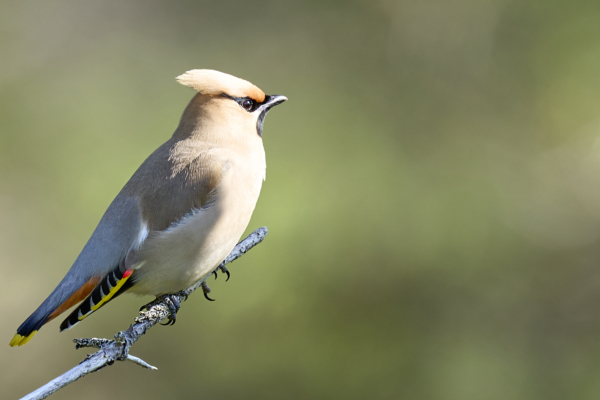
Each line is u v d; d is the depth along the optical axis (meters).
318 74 16.50
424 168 14.58
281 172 13.54
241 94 7.27
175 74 16.97
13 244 14.37
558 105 15.17
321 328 12.49
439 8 16.27
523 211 14.34
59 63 17.06
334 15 17.03
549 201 14.55
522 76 15.59
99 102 15.94
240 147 7.15
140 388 13.01
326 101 15.48
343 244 12.88
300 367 12.36
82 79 16.66
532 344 13.27
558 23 15.44
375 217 13.35
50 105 15.94
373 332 12.72
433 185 14.18
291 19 17.20
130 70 17.02
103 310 13.27
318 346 12.44
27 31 17.52
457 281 13.27
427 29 16.41
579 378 13.06
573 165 14.88
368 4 16.80
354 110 15.34
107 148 14.98
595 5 15.18
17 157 15.09
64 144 15.13
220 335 12.44
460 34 16.12
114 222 6.73
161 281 6.70
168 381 12.62
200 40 17.52
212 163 6.82
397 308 12.91
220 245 6.79
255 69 16.89
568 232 14.29
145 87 16.67
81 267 6.72
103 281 6.60
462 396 12.50
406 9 16.53
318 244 12.84
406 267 13.12
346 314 12.65
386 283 12.96
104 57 17.25
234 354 12.39
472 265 13.44
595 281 14.01
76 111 15.75
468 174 14.55
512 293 13.49
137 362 5.79
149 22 17.80
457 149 15.07
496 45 15.91
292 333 12.41
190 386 12.49
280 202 13.09
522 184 14.68
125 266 6.57
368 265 12.98
